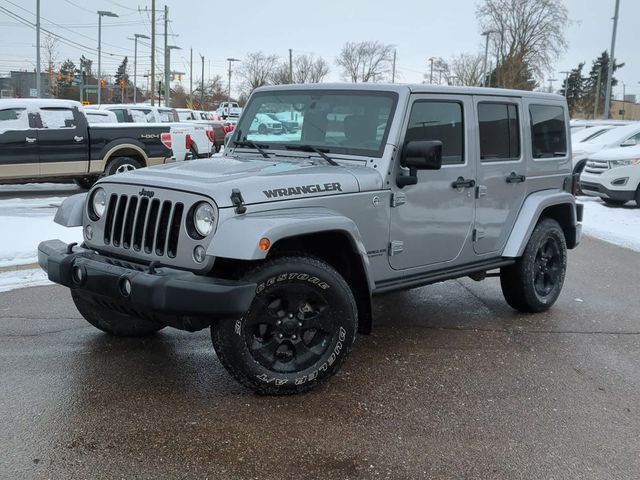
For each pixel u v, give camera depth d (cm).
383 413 405
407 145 457
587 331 588
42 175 1289
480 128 545
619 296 716
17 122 1256
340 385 446
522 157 593
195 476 327
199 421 384
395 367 484
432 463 348
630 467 351
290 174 423
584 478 339
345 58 5653
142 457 342
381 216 462
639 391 455
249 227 371
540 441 377
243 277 392
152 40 4053
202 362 479
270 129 526
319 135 498
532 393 445
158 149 1429
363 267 436
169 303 365
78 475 324
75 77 5378
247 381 404
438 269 524
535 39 4656
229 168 442
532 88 4794
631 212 1392
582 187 1526
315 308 423
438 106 504
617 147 1662
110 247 427
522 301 622
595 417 411
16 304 612
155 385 434
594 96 7588
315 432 376
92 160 1339
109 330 519
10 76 6819
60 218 467
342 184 436
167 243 392
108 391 423
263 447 357
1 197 1327
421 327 588
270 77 6569
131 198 416
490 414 410
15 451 345
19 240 836
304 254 416
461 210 530
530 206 596
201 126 1638
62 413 389
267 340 414
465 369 485
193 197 385
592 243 1055
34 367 459
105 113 1694
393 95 476
